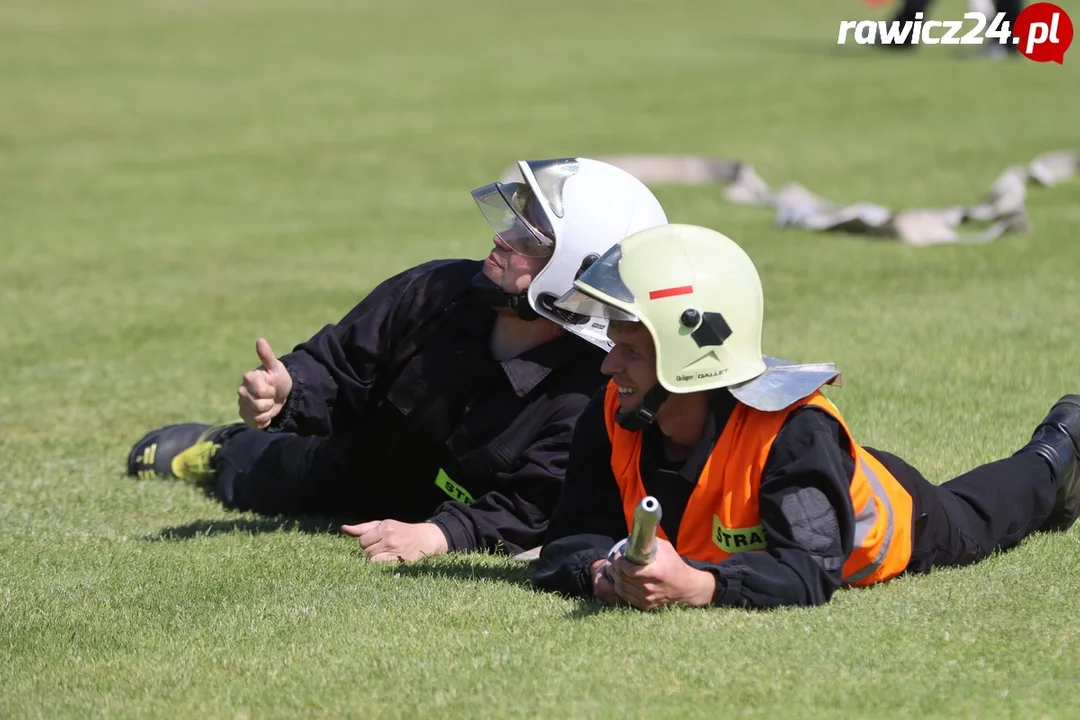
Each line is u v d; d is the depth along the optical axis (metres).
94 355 31.28
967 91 82.50
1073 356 27.84
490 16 141.88
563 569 15.16
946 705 11.97
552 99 82.81
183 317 35.16
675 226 14.73
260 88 89.62
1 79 93.81
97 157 65.38
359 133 71.50
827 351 29.00
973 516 16.27
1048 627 13.83
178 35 123.31
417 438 18.14
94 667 13.55
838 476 14.09
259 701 12.47
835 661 12.93
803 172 58.47
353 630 14.31
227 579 16.47
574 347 17.78
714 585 14.17
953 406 24.30
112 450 24.02
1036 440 17.33
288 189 56.50
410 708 12.17
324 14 145.12
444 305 18.03
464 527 17.61
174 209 52.47
